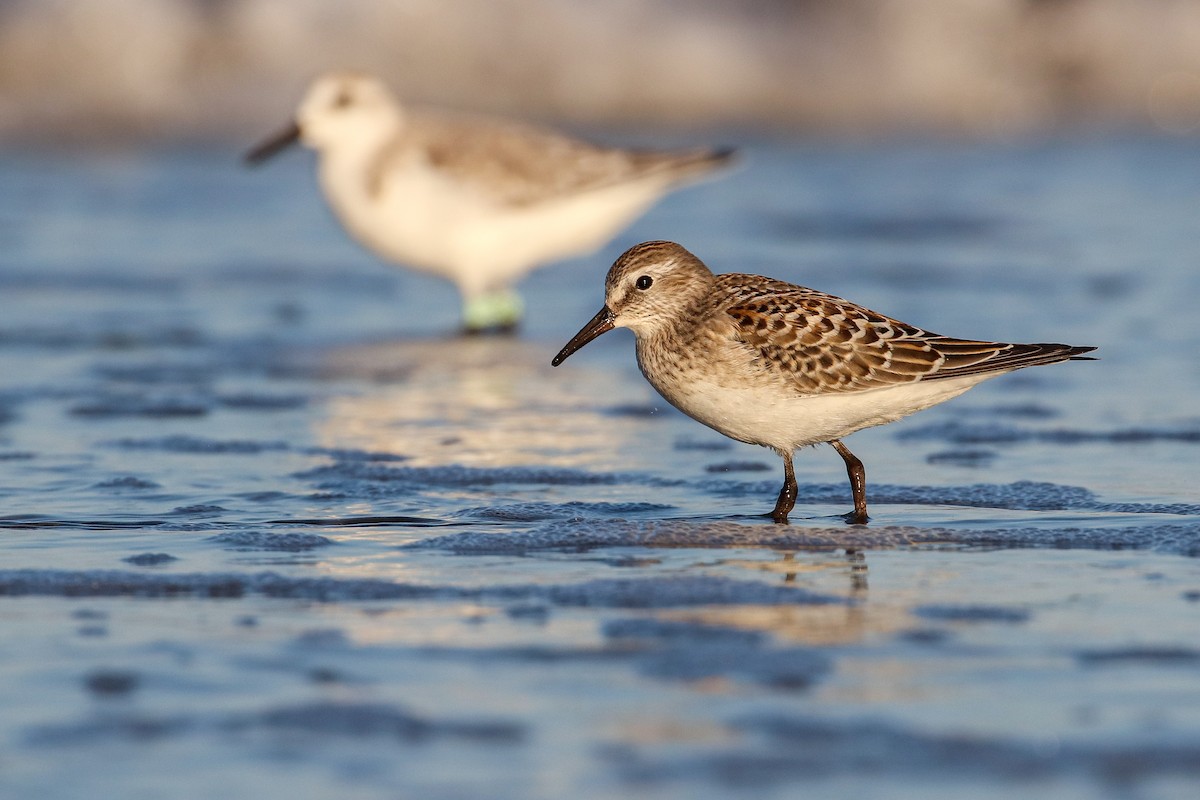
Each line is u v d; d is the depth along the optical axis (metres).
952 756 6.06
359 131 19.14
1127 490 10.96
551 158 19.17
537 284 22.02
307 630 7.60
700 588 8.40
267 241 23.84
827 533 9.84
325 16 35.44
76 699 6.62
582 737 6.23
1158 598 8.20
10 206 25.61
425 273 19.48
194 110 34.00
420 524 10.08
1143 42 39.31
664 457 12.34
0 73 33.59
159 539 9.56
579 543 9.58
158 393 14.58
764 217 25.44
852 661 7.12
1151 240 22.89
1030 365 10.36
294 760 6.02
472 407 14.24
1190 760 6.02
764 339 10.31
